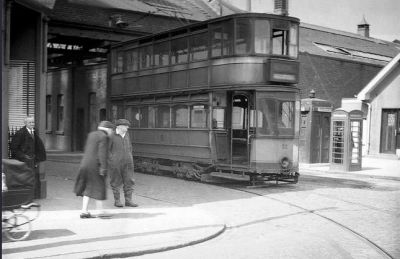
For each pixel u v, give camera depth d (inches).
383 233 336.8
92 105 1162.6
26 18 468.1
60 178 637.9
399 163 911.0
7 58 419.8
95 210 399.2
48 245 279.1
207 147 640.4
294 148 604.7
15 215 298.7
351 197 513.3
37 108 470.3
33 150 418.3
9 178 295.1
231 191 555.5
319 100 932.0
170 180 674.8
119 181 430.6
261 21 605.0
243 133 655.1
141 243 289.7
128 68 855.1
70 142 1245.7
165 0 1214.3
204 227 342.3
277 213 417.1
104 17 979.9
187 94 688.4
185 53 703.1
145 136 786.8
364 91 1021.8
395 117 994.7
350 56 1318.9
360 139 808.9
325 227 359.6
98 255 260.4
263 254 277.1
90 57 1061.8
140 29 1035.3
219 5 1279.5
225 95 644.7
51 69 1323.8
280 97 596.4
